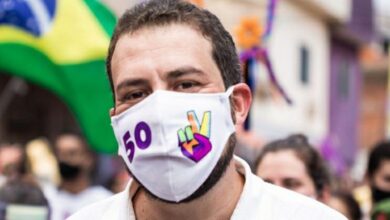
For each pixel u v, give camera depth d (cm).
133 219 263
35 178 848
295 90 2197
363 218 686
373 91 3712
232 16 1144
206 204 250
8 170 846
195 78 240
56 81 625
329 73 2469
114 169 1023
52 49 620
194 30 243
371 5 2534
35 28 622
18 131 1623
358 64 2714
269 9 564
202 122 240
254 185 257
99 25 621
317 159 454
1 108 1584
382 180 582
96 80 615
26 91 1623
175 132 237
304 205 256
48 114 1630
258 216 254
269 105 1908
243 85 257
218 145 245
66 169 712
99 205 279
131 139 243
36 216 507
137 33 242
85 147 723
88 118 620
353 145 2656
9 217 502
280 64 2105
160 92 236
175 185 239
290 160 441
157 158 238
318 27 2352
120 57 243
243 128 555
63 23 619
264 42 560
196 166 240
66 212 702
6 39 627
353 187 959
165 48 238
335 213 256
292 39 2177
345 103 2592
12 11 624
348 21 2427
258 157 457
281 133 1984
